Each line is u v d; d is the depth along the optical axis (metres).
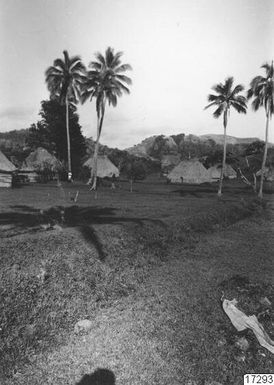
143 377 6.49
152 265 12.72
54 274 9.30
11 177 40.12
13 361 6.64
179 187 54.97
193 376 6.57
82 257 10.67
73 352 7.19
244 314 8.98
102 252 11.60
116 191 40.06
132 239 13.73
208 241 17.30
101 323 8.38
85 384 6.25
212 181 76.94
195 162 76.00
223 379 6.52
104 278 10.40
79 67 48.22
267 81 38.88
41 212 16.69
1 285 7.95
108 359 6.99
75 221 16.14
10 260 8.90
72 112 66.88
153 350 7.32
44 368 6.64
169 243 15.28
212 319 8.77
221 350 7.44
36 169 54.81
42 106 66.69
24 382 6.23
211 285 11.16
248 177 71.69
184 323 8.52
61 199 26.19
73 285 9.40
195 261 13.77
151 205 25.19
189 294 10.30
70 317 8.38
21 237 10.89
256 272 12.73
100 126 43.38
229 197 36.56
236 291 10.64
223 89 40.34
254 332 8.20
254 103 40.06
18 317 7.57
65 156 67.56
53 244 10.68
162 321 8.56
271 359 7.27
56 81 47.91
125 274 11.12
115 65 44.09
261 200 33.47
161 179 86.19
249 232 20.58
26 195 28.70
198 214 20.88
